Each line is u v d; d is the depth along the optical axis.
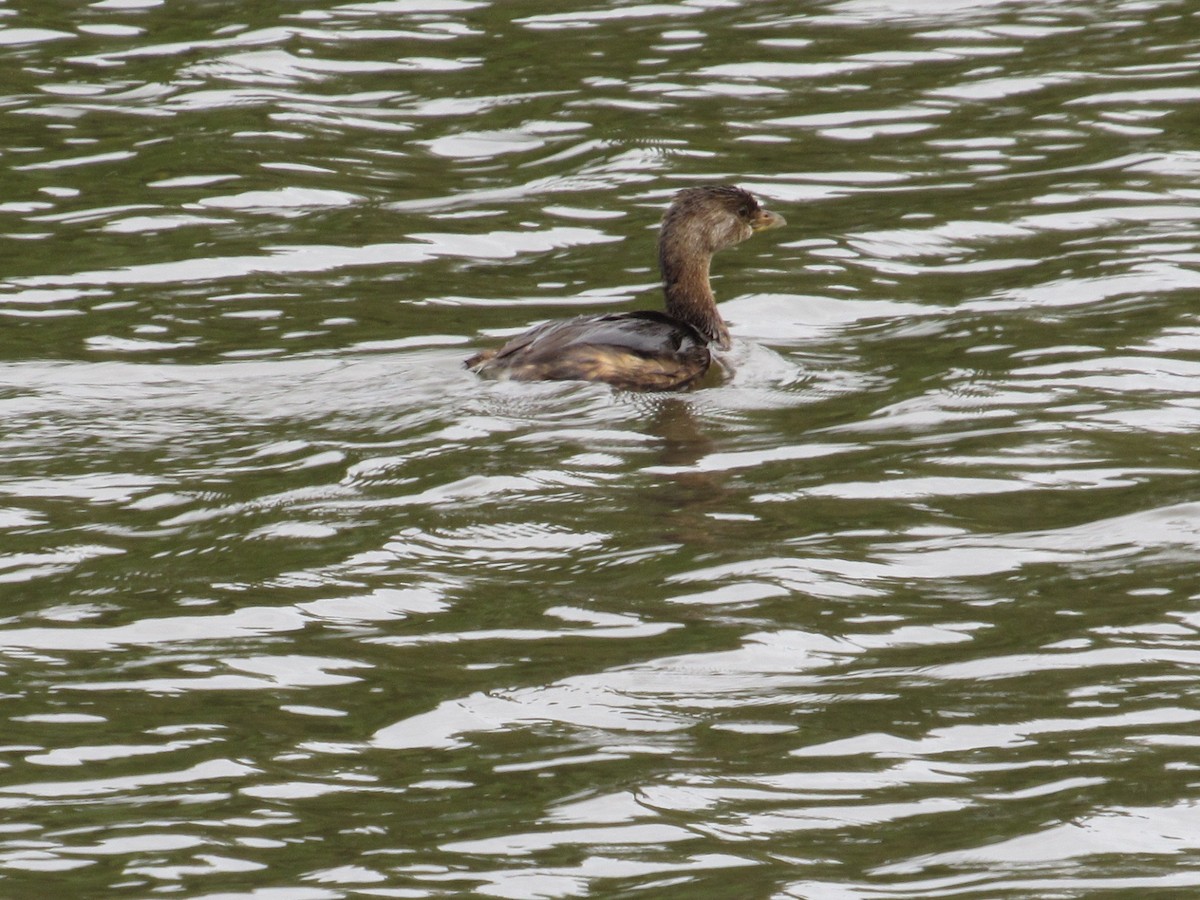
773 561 12.45
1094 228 20.38
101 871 9.02
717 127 24.16
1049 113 24.25
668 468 14.11
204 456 14.46
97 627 11.66
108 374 16.48
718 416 15.30
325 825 9.46
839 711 10.53
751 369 16.64
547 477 13.94
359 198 22.06
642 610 11.81
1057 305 18.12
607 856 9.15
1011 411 15.29
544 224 21.27
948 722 10.41
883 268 19.62
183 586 12.23
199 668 11.14
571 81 25.95
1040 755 10.02
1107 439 14.56
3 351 17.19
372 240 20.73
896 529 12.97
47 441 14.81
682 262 17.98
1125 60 26.17
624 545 12.75
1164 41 26.95
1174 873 8.90
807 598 11.94
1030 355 16.70
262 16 29.02
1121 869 8.95
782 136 23.80
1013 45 27.08
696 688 10.84
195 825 9.45
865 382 16.20
